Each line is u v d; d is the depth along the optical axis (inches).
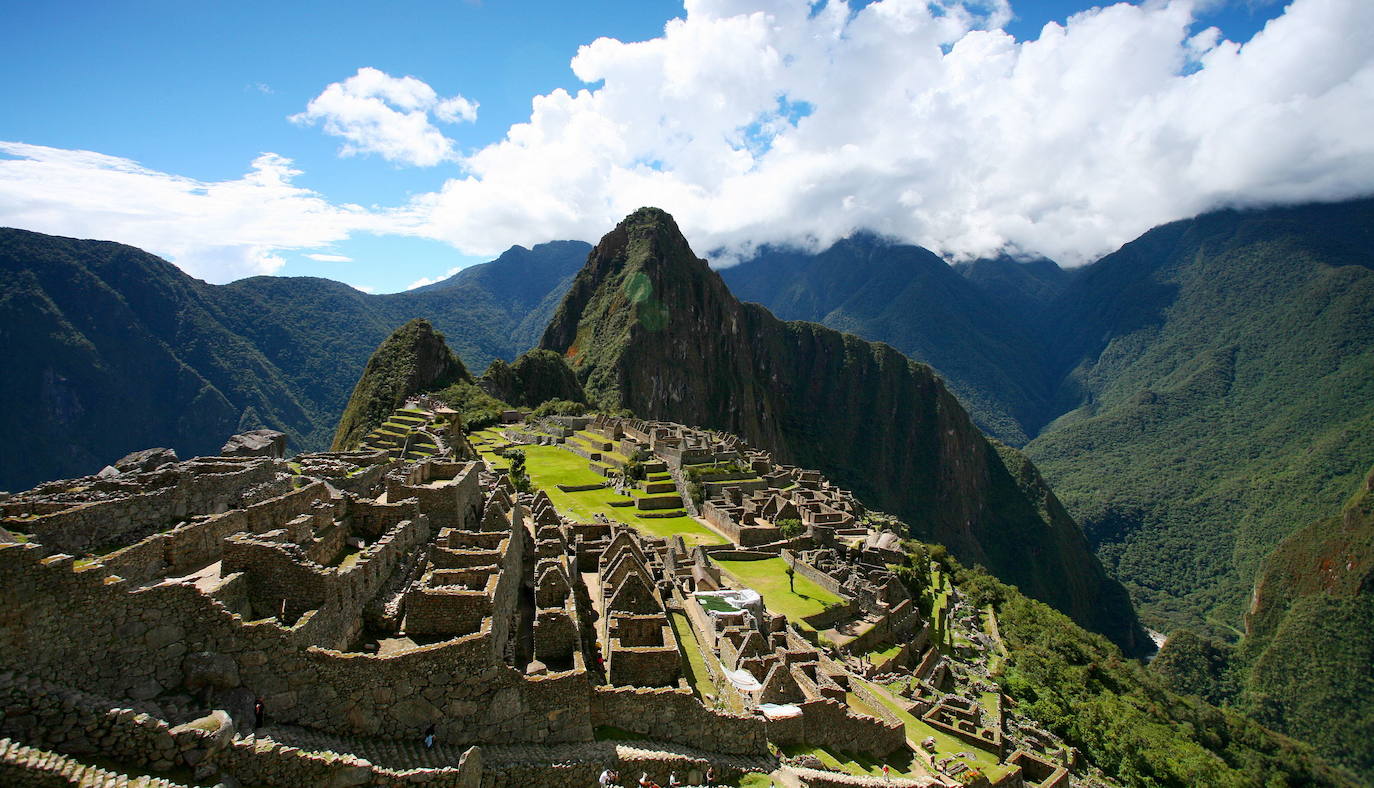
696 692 1112.8
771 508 3545.8
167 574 733.3
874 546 3307.1
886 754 1402.6
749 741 1042.7
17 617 541.0
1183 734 3410.4
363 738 711.1
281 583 753.6
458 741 767.7
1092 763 2476.6
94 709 553.6
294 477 1116.5
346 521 1011.3
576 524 1883.6
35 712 536.4
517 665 896.3
